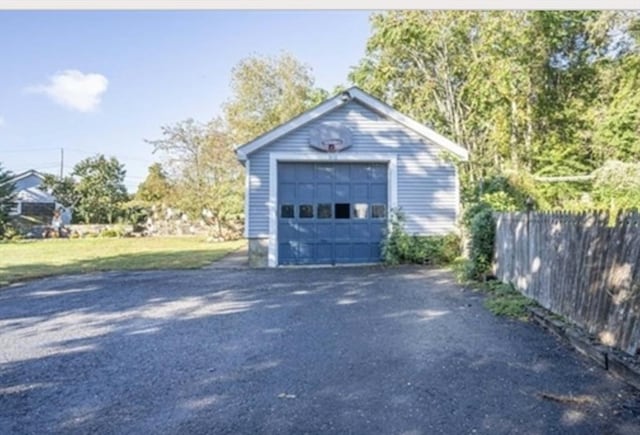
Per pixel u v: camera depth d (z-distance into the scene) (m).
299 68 25.20
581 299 4.63
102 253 14.55
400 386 3.46
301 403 3.19
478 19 15.32
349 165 11.17
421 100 18.17
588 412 2.98
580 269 4.69
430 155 11.21
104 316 5.96
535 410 3.02
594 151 13.89
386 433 2.75
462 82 17.31
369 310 6.12
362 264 11.01
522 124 14.84
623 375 3.52
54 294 7.55
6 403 3.28
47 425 2.93
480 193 10.83
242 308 6.36
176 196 19.84
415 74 18.39
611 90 14.23
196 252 14.87
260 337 4.89
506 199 9.83
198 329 5.27
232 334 5.04
